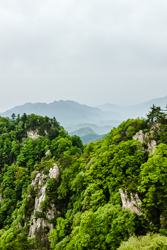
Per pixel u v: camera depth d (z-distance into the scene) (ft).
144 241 65.57
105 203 119.65
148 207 92.68
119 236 86.33
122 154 139.74
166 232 75.66
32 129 415.85
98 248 88.63
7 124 438.40
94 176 147.64
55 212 189.57
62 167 233.35
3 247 147.33
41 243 172.45
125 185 109.91
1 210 261.85
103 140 246.68
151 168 96.84
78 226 116.06
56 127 438.40
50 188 204.95
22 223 209.67
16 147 359.87
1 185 300.81
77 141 387.96
